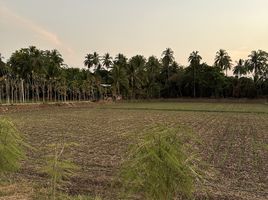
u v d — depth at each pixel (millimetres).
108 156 19172
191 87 127500
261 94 118438
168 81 129875
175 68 137875
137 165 4941
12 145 6938
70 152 20188
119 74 115875
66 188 12000
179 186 4941
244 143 25859
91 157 18719
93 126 37094
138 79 119562
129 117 51406
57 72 92625
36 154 18375
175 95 130000
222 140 27547
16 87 79000
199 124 42188
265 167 17156
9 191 11359
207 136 30266
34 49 87250
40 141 24812
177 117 53000
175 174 4887
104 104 98188
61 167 7422
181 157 5074
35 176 13641
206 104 103062
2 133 6875
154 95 128000
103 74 130875
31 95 99812
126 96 121875
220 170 16188
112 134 30016
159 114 59312
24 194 11109
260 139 28406
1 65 80875
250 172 15992
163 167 4855
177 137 5180
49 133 30078
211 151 21844
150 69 131875
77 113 59188
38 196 10688
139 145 5047
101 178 13516
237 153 21234
